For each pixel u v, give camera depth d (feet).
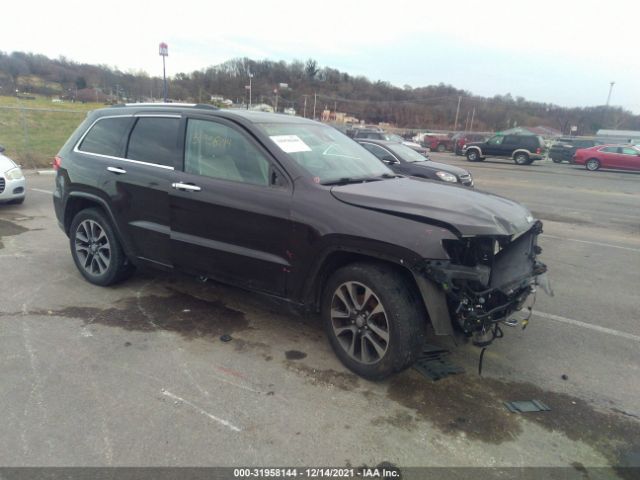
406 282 10.03
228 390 10.09
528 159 86.84
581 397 10.45
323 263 10.77
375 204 10.20
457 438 8.89
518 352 12.44
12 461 7.85
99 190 14.51
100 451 8.16
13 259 17.99
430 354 11.99
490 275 9.71
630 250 24.13
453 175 33.42
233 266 12.05
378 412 9.56
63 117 98.07
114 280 15.23
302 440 8.66
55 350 11.40
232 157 12.09
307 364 11.26
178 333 12.53
